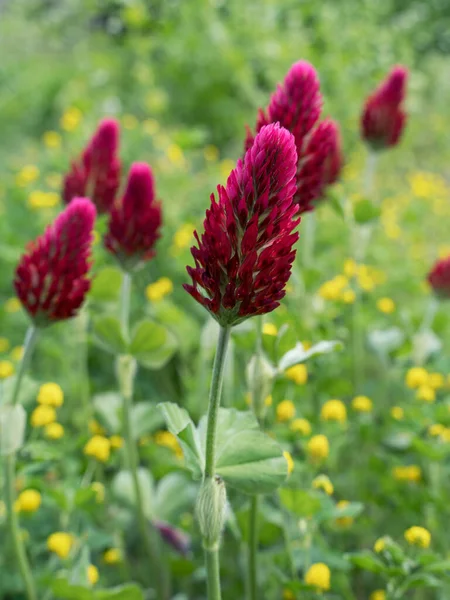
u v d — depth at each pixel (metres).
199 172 0.80
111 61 1.12
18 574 0.37
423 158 1.07
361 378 0.50
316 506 0.33
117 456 0.42
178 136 0.71
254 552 0.34
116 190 0.40
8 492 0.34
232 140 1.06
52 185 0.69
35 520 0.39
